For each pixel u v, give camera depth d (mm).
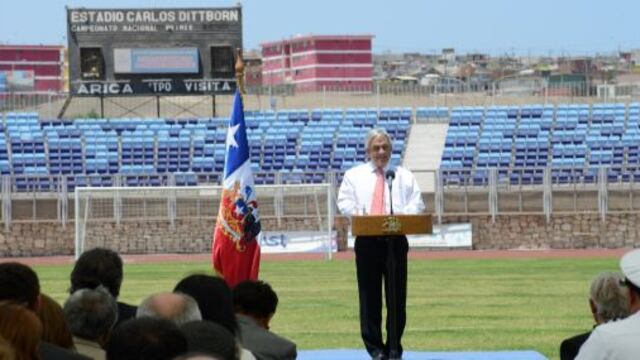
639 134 68875
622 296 10734
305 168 67750
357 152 68312
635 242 52000
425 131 70500
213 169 66312
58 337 9719
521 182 52688
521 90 93375
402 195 17031
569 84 88938
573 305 29516
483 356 19719
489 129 70000
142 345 7059
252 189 19438
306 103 89438
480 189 51719
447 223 51625
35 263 46844
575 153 67812
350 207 17125
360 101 90312
